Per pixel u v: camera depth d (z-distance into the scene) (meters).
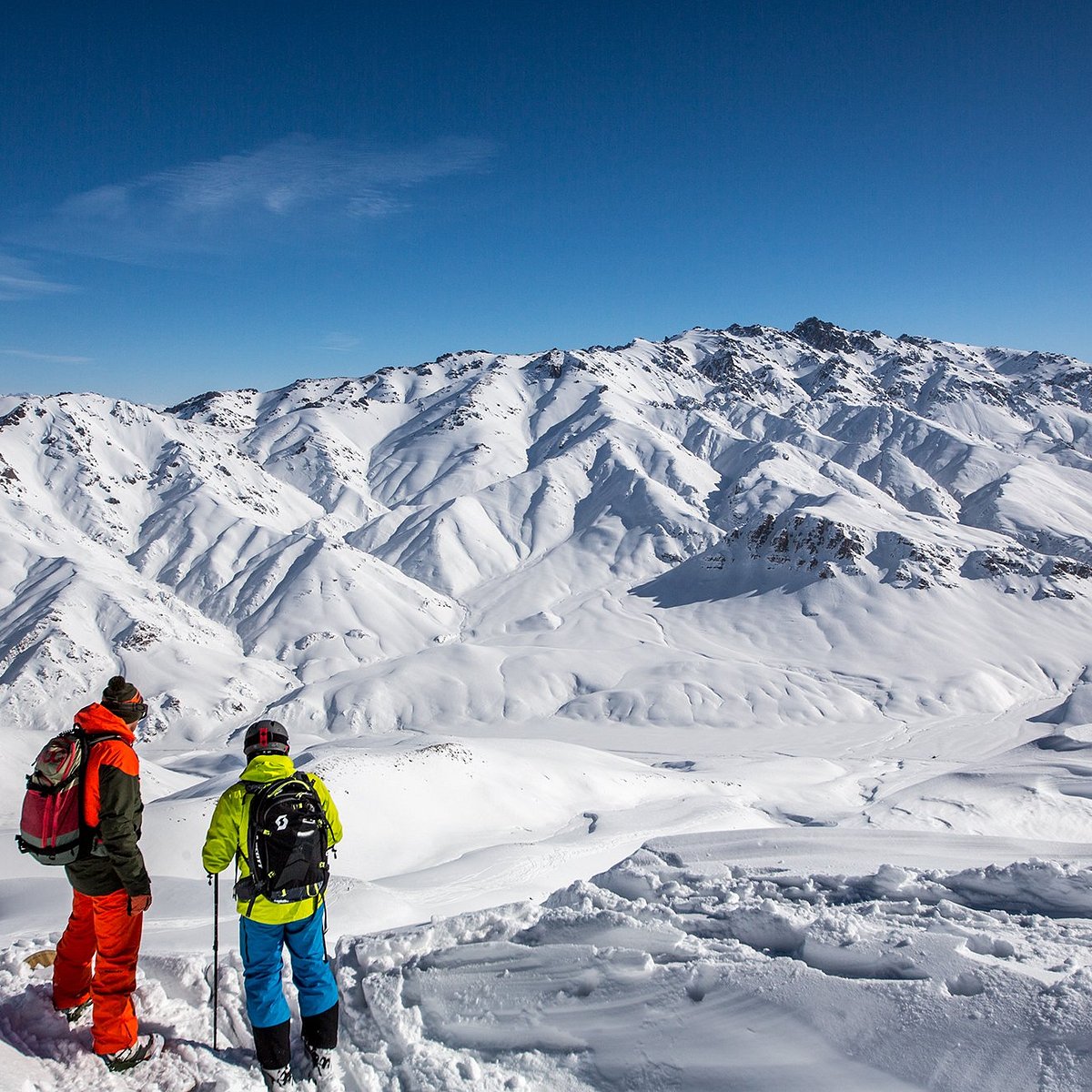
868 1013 3.60
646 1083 3.63
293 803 4.21
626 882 5.99
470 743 65.88
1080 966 3.75
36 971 5.18
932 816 34.00
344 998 4.88
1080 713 102.56
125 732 4.46
